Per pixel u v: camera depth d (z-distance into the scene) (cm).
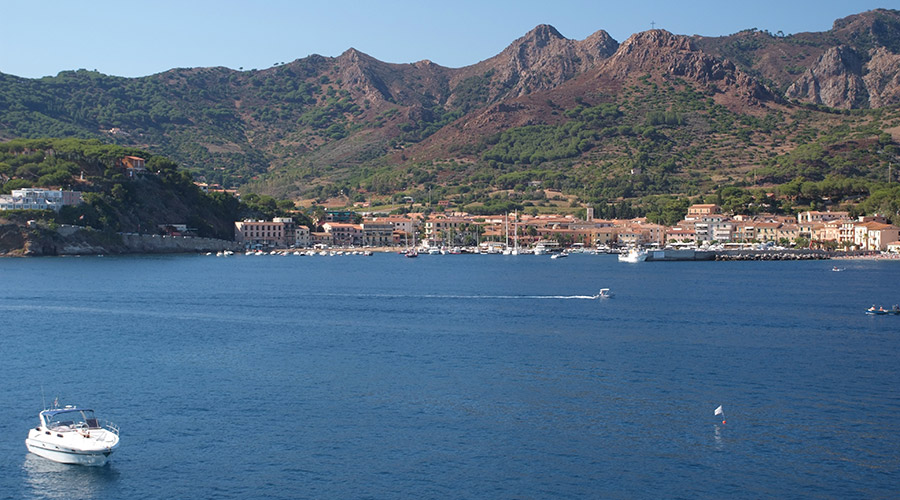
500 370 10806
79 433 7538
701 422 8512
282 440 8000
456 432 8219
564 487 6969
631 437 8081
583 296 19975
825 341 13125
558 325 14775
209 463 7444
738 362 11362
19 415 8719
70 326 14562
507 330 14150
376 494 6838
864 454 7638
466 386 9925
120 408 9000
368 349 12312
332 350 12231
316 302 18512
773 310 17150
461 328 14388
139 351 12144
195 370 10812
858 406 9088
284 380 10231
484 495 6819
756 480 7106
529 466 7381
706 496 6812
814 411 8900
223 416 8719
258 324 14925
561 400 9300
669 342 12950
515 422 8512
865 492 6881
